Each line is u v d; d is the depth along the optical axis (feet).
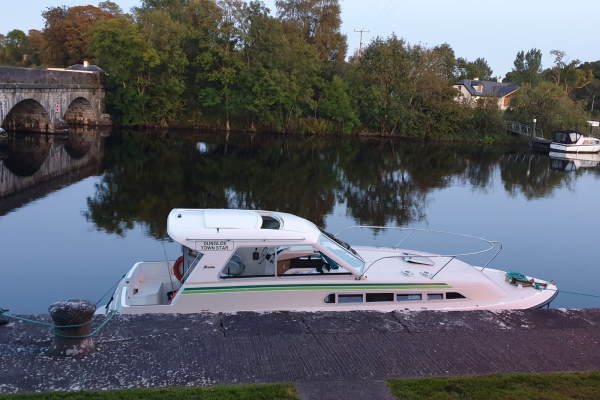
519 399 18.97
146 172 125.49
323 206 96.73
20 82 160.15
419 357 21.65
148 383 18.83
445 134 253.44
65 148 159.94
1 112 148.66
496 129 253.85
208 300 30.76
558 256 66.80
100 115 228.63
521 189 126.31
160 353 20.92
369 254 38.88
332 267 33.14
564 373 20.89
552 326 25.03
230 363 20.40
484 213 95.40
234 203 95.66
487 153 210.18
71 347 20.36
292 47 239.71
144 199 94.68
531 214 95.91
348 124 247.70
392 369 20.63
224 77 229.25
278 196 104.32
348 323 24.36
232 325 23.59
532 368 21.26
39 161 133.59
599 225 87.04
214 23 232.73
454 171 154.71
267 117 239.91
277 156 168.25
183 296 30.55
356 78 254.27
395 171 149.18
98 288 48.67
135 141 188.44
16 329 22.54
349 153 187.11
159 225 73.92
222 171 132.67
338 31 298.97
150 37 225.56
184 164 141.28
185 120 246.27
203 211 34.88
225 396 18.03
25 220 74.95
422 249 67.87
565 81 383.04
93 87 220.84
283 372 19.98
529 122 254.27
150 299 32.53
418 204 102.73
